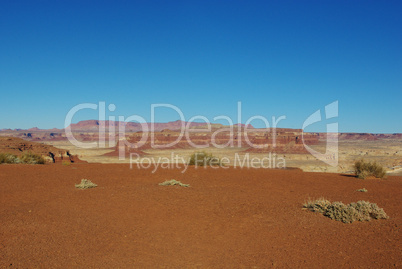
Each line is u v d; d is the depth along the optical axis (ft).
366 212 34.65
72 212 36.99
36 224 32.09
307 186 57.62
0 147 176.86
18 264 23.02
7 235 28.78
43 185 54.85
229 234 30.09
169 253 25.79
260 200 44.01
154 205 40.37
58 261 23.85
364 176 73.00
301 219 34.37
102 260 24.29
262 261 24.20
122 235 29.73
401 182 67.21
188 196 45.96
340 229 31.09
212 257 25.04
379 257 24.35
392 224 32.32
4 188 51.37
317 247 26.63
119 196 45.50
